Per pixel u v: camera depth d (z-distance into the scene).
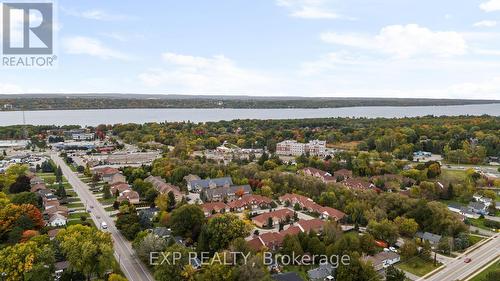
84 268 108.81
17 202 158.88
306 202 176.00
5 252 106.62
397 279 106.94
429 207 152.38
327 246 124.44
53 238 128.50
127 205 164.38
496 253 133.75
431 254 132.12
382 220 146.00
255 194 190.88
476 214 174.88
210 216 158.25
